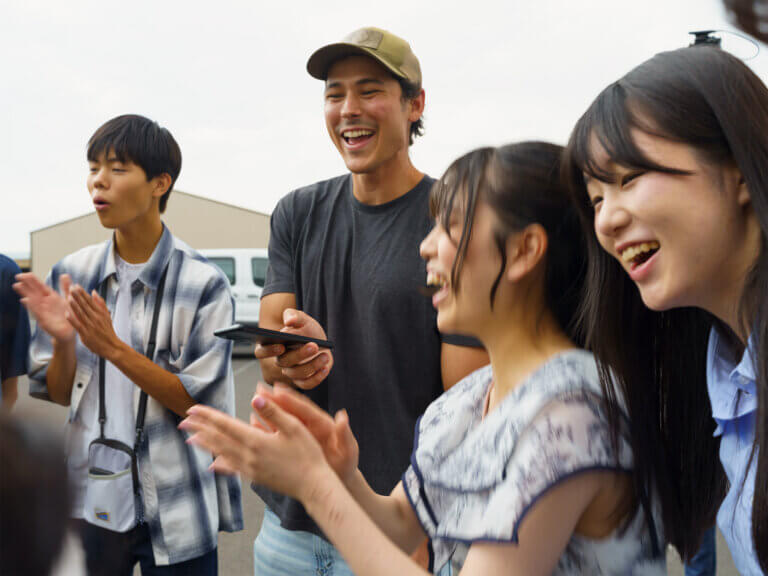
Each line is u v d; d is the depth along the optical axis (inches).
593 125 29.8
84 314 62.4
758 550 30.3
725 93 26.7
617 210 29.0
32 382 69.6
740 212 27.8
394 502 42.7
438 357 63.3
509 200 34.4
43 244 1053.2
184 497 68.1
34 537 14.4
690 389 36.9
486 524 30.3
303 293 70.3
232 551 133.7
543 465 30.1
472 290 35.8
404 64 64.9
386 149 64.7
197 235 1009.5
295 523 62.4
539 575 29.8
